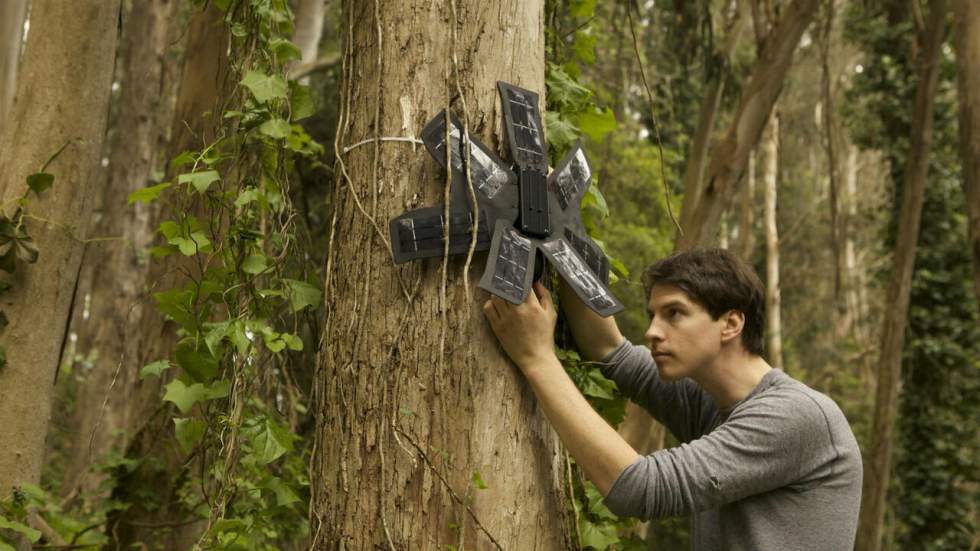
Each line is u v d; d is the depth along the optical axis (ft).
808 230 69.26
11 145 9.89
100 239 10.12
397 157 6.63
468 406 6.42
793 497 6.41
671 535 38.81
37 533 9.04
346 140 6.93
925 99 34.83
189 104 19.08
